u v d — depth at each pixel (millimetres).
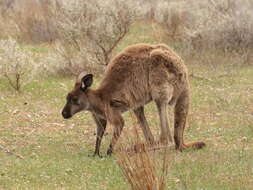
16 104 18734
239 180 11836
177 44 27141
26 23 29938
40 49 26938
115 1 23109
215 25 26156
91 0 23172
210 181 11766
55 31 28750
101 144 15031
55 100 19266
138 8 23375
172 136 15258
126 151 10922
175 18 28391
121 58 14086
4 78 21375
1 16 31531
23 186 11742
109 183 11766
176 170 12258
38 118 17359
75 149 14586
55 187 11680
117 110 13930
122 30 23406
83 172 12570
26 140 15281
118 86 13922
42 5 31938
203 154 13602
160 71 13766
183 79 14070
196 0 30062
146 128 14398
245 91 20125
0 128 16281
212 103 18594
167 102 13867
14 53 20188
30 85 20969
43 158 13633
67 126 16656
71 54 23188
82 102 14070
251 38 25578
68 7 23156
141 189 10352
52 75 22672
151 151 12578
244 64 24109
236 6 28469
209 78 21969
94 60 22797
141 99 14094
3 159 13531
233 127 16219
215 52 25344
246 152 13898
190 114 17000
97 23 22578
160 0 33312
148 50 14070
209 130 15977
